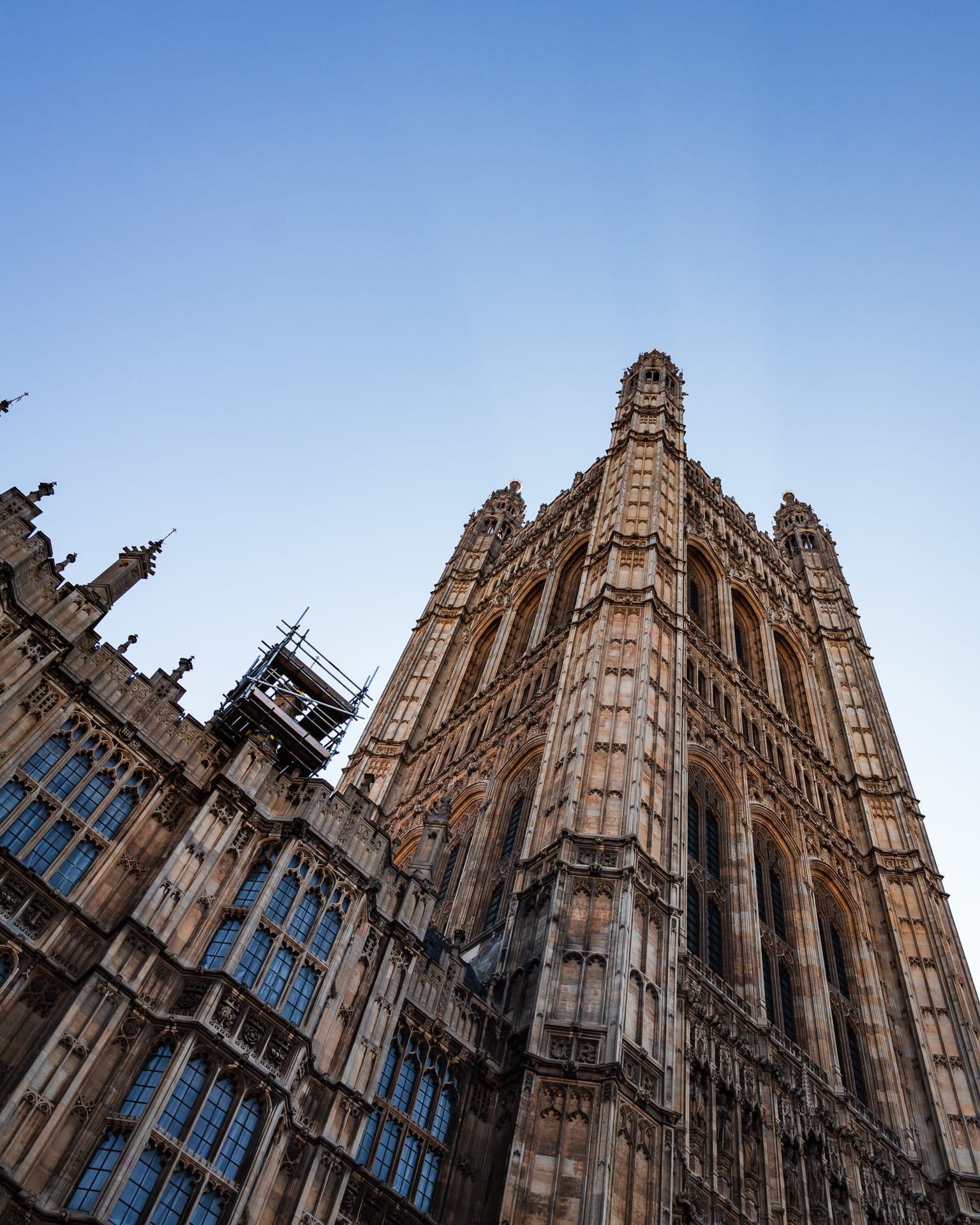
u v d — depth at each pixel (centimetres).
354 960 2459
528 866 3400
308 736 3125
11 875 2059
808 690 6144
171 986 2094
